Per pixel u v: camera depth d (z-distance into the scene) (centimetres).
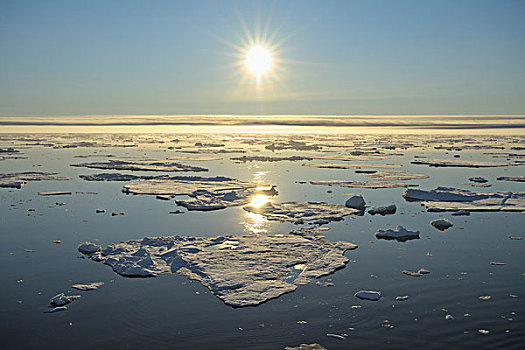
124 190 2916
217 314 1138
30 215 2212
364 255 1588
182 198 2677
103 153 6206
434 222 2019
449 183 3353
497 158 5547
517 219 2134
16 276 1387
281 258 1522
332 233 1881
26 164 4588
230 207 2414
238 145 8288
